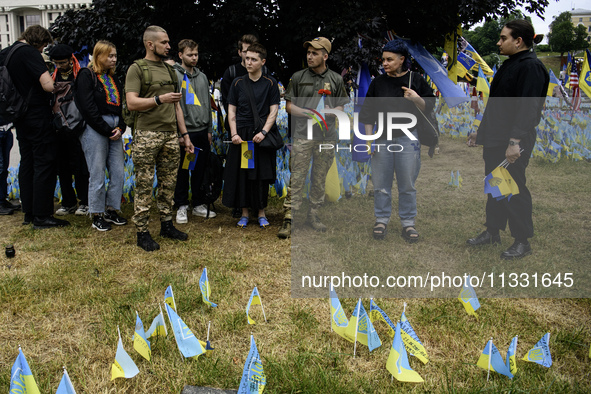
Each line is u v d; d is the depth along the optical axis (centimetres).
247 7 596
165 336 275
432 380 242
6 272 382
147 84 416
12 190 624
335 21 585
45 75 460
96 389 236
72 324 299
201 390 231
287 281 364
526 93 341
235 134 467
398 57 348
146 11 656
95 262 402
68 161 547
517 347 271
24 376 199
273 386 236
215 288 349
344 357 262
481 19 677
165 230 463
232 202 483
